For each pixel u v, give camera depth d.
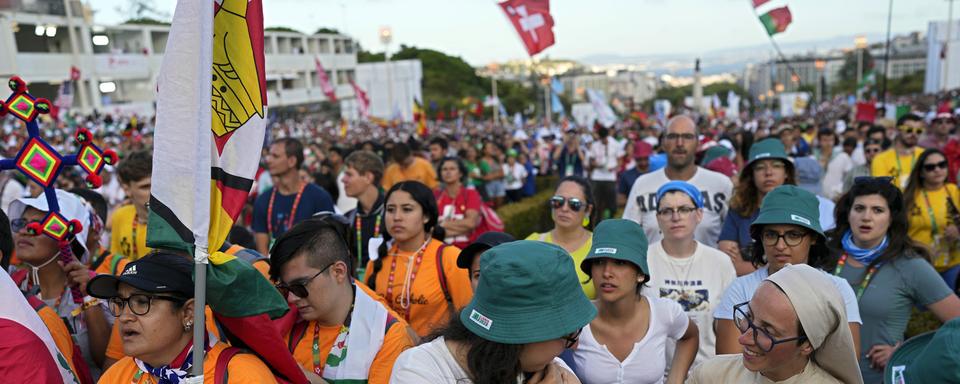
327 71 63.41
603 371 3.01
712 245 5.12
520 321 1.92
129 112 35.59
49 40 31.55
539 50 10.41
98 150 2.03
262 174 10.42
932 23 55.72
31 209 2.96
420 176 9.17
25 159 1.99
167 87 2.01
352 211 5.84
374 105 68.75
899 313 3.46
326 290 2.74
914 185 5.20
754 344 2.15
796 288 2.10
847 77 107.25
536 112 80.50
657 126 25.61
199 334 1.97
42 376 2.15
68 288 3.08
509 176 13.98
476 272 3.50
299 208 5.80
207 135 1.98
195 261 1.97
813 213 3.23
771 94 67.69
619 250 2.90
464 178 7.05
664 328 3.09
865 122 13.62
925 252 3.49
